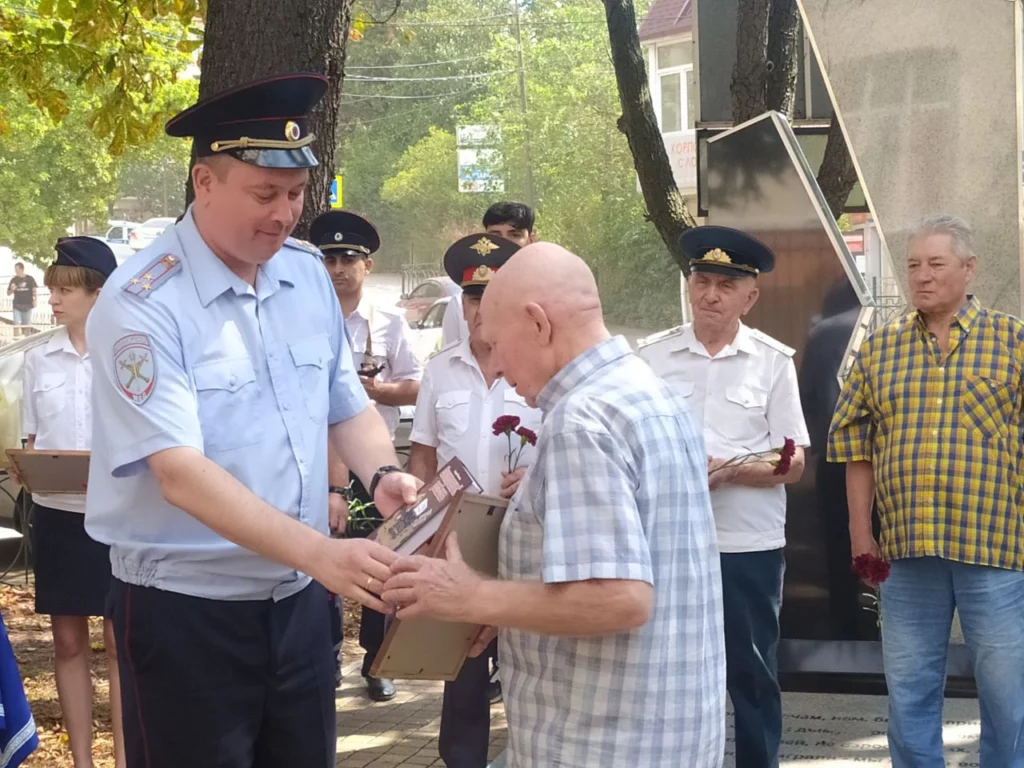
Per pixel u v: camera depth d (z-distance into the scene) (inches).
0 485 317.1
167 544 105.7
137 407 99.3
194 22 343.9
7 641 125.6
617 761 87.0
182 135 104.0
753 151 208.1
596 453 85.1
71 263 178.7
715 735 92.5
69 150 1230.3
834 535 206.4
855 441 161.6
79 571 170.6
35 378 181.2
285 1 189.6
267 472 106.4
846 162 303.3
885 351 159.0
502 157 1433.3
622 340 92.6
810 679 200.7
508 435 152.8
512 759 92.6
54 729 202.8
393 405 226.1
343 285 225.6
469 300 163.0
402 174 1760.6
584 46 1472.7
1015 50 194.7
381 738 201.5
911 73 202.4
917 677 157.2
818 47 208.5
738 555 161.2
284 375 109.0
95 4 284.0
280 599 109.3
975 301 157.1
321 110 199.6
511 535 92.2
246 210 102.0
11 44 312.8
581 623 84.4
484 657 158.9
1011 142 196.5
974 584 152.3
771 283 206.1
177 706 106.3
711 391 164.4
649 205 319.9
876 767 176.1
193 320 103.6
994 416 152.4
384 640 98.7
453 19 1927.9
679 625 88.9
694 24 323.3
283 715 110.8
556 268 91.7
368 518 200.5
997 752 154.9
